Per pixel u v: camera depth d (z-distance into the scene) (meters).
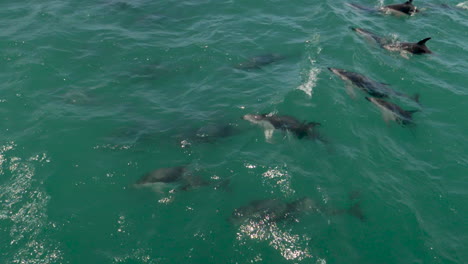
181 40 22.33
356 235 11.26
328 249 10.79
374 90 17.89
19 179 12.81
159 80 18.80
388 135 15.46
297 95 17.59
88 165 13.63
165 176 13.16
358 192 12.76
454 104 17.41
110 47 21.19
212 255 10.61
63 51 20.34
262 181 13.11
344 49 21.45
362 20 25.28
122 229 11.35
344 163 13.94
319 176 13.35
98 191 12.63
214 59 20.56
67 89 17.62
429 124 16.12
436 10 27.19
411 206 12.35
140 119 16.12
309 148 14.62
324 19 24.81
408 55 21.17
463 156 14.54
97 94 17.48
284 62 20.50
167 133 15.37
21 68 18.58
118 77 18.80
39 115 15.80
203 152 14.45
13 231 11.11
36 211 11.74
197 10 26.12
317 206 12.14
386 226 11.60
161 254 10.63
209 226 11.45
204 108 16.97
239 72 19.58
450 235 11.46
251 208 11.97
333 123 15.98
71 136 14.87
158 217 11.77
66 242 10.88
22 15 23.64
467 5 28.23
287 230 11.30
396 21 25.42
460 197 12.76
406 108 17.12
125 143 14.74
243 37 22.75
